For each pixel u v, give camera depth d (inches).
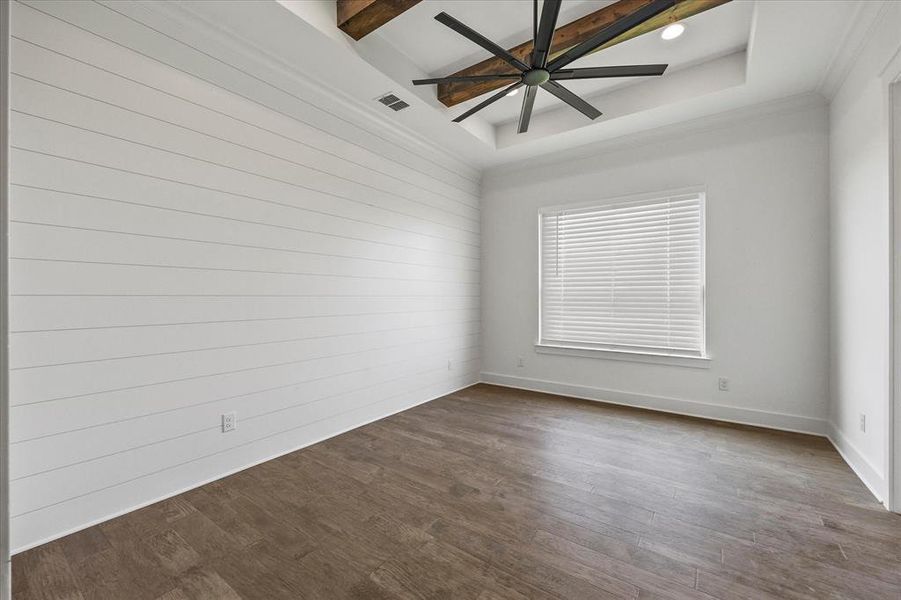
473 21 102.3
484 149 165.9
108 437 77.0
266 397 105.0
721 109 130.1
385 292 142.6
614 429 127.9
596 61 118.6
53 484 70.5
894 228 78.2
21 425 67.0
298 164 112.4
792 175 124.4
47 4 69.6
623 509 80.4
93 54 74.7
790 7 83.7
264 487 90.1
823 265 120.3
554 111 151.2
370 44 106.0
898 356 77.8
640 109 131.6
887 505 78.9
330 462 103.7
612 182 157.2
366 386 135.1
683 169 142.3
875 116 85.4
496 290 189.9
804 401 123.7
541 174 175.8
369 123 134.6
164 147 84.7
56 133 70.4
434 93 129.6
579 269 167.0
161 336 84.7
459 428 129.9
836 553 66.0
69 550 67.5
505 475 96.0
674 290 145.6
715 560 64.6
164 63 84.5
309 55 101.1
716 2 85.7
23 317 67.1
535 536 71.5
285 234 109.3
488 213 191.9
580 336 166.9
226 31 91.0
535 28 76.4
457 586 59.2
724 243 135.2
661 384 147.8
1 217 29.5
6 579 29.8
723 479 93.1
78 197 72.9
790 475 95.0
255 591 58.5
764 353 129.5
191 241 89.4
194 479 90.0
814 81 112.3
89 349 74.5
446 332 173.6
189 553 67.0
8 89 29.5
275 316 107.0
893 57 76.7
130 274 79.9
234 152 97.3
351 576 61.6
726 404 135.7
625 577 60.8
